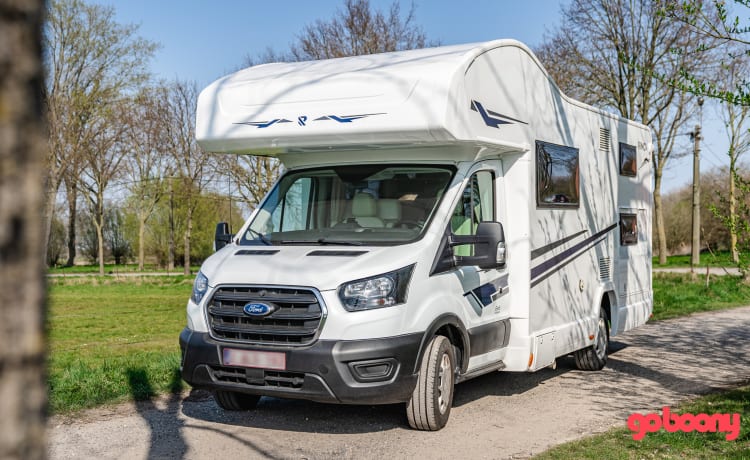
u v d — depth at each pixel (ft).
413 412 20.57
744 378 28.73
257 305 19.61
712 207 20.94
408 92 20.93
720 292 62.18
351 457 18.60
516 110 24.36
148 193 147.02
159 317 60.44
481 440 20.07
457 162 22.84
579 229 29.32
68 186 134.62
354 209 22.61
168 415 22.85
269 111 22.81
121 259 189.78
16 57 4.77
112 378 26.61
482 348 22.86
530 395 26.07
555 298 26.94
